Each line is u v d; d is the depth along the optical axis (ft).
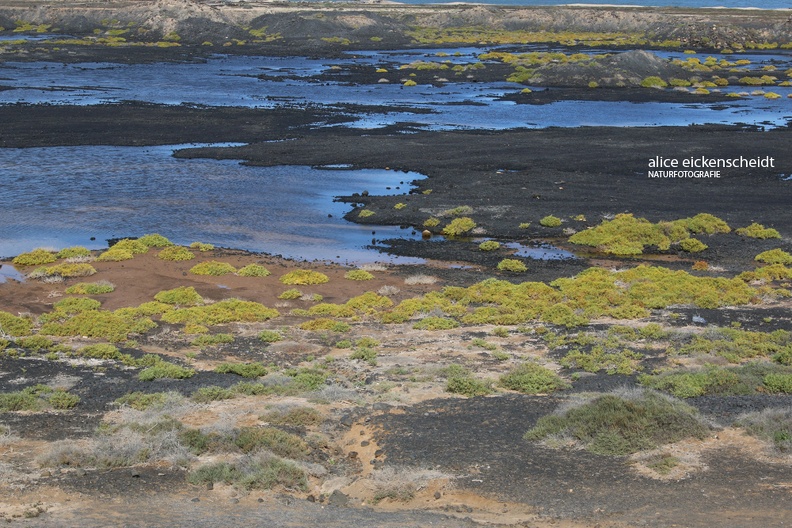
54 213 140.36
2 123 211.61
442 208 142.61
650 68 312.50
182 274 110.42
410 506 46.70
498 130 212.02
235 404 64.23
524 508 45.60
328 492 49.06
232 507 45.50
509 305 97.19
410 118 229.66
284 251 122.52
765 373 71.72
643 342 83.30
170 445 54.08
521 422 59.41
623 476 49.49
